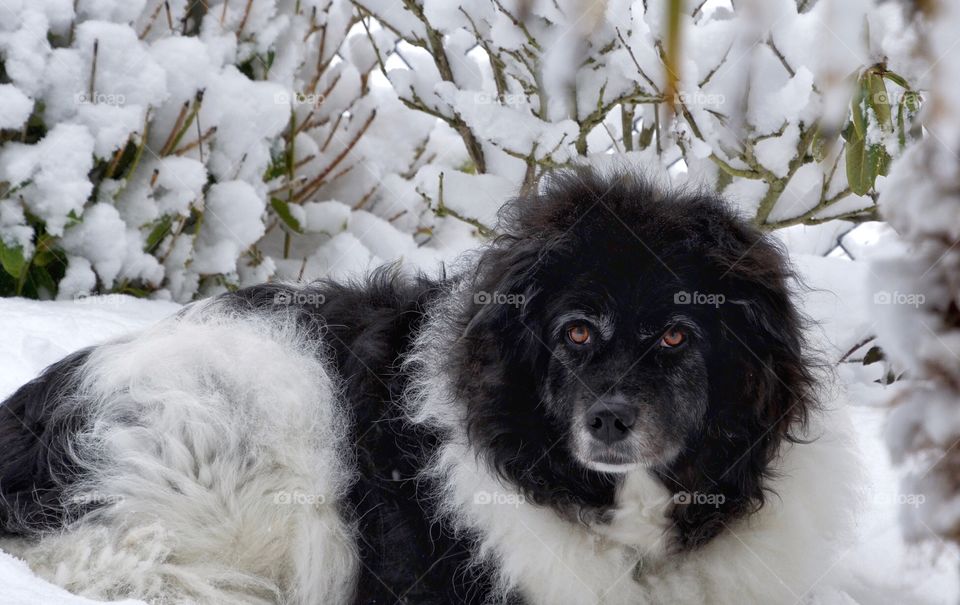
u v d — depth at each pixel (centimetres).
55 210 500
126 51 516
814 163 506
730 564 323
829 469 336
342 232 621
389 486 348
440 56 530
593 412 299
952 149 211
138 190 535
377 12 533
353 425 361
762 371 314
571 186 325
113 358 368
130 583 312
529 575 324
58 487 338
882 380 491
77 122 512
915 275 218
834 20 343
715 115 460
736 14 462
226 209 563
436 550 338
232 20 575
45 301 516
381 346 369
